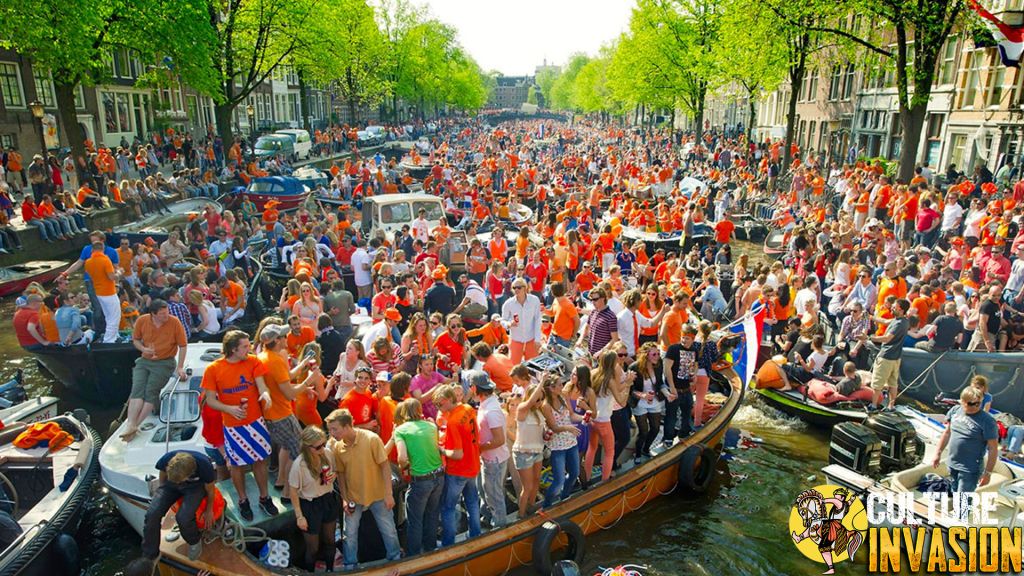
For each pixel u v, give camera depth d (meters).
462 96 88.94
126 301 11.16
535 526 6.61
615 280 12.41
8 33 15.78
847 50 21.67
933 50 16.81
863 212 18.86
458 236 16.58
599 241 15.51
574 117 132.12
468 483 6.28
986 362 10.13
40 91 26.59
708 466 8.34
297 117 59.56
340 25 34.53
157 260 14.22
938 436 8.89
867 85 32.00
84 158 20.70
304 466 5.68
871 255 14.63
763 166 29.28
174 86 23.09
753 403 10.82
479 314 11.44
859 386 10.06
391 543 6.03
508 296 12.98
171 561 5.78
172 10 20.27
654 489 7.97
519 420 6.55
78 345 9.73
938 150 26.58
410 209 17.72
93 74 20.14
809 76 39.38
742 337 10.35
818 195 23.34
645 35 39.16
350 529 5.97
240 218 18.91
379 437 6.13
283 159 33.25
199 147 30.88
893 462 8.28
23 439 7.87
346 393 7.11
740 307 12.98
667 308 10.55
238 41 28.45
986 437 6.92
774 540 7.49
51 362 10.02
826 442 9.70
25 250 17.44
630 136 62.81
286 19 28.02
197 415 7.53
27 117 25.55
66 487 7.23
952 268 13.61
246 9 27.14
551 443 6.75
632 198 24.62
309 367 6.92
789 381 10.48
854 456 8.22
